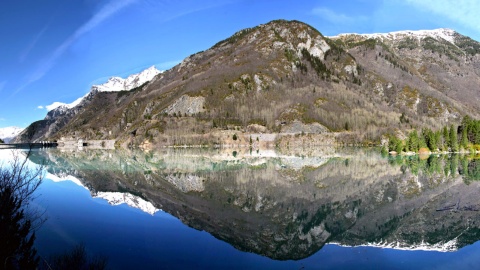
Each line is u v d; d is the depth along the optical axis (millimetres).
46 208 42500
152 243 30328
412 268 25312
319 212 45781
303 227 38156
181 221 38625
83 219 37531
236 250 29219
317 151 188125
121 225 35812
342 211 46281
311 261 27234
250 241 32125
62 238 30016
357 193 58562
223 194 58000
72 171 91000
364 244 31859
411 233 35375
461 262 26438
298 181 72188
